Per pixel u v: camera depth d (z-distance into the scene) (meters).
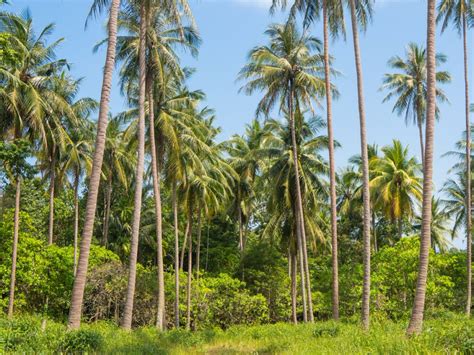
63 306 29.73
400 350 10.95
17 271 26.34
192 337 19.31
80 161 34.16
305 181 30.70
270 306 38.41
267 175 31.78
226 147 42.56
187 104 31.20
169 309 34.25
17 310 26.83
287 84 28.78
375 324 18.44
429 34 15.50
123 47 24.47
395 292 30.98
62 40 26.16
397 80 34.69
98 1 17.45
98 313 31.19
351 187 44.53
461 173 39.09
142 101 22.03
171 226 44.56
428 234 14.72
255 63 29.25
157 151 28.53
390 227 43.59
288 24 24.33
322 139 31.22
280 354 13.98
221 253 44.84
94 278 30.66
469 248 28.72
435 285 29.22
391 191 36.88
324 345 14.08
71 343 13.16
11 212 29.27
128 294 20.66
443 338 11.74
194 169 31.33
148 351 14.48
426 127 15.23
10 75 21.42
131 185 44.47
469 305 28.09
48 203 40.19
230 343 19.05
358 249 41.25
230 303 34.81
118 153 38.28
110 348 13.93
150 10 22.73
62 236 42.69
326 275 38.38
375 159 40.25
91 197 15.07
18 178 22.95
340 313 34.19
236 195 42.97
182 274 35.62
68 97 30.88
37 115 23.59
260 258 39.44
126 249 43.25
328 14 24.08
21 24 24.67
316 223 36.69
